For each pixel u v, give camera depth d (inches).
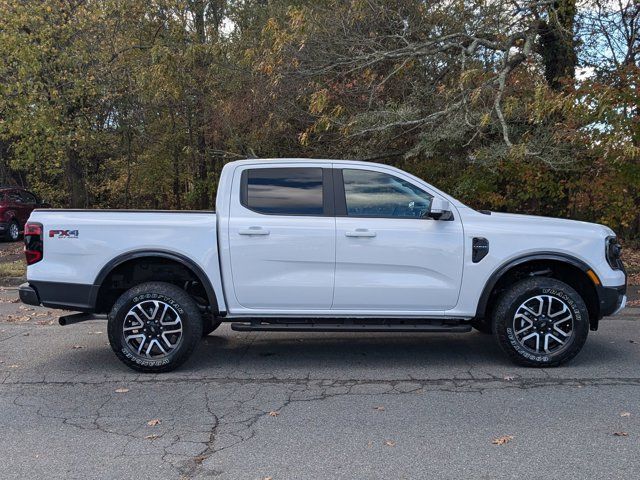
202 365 229.8
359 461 143.6
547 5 391.9
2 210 669.9
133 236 214.4
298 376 214.5
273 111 485.1
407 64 410.3
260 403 185.9
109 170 774.5
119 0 582.6
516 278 231.3
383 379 209.9
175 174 717.3
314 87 430.0
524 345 218.8
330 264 214.2
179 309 215.3
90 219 215.6
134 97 640.4
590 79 361.7
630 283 388.5
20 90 553.0
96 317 224.2
